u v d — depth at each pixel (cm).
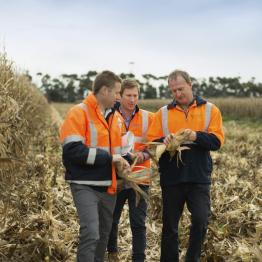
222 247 575
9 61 809
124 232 653
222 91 8425
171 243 529
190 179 509
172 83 524
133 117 564
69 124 454
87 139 461
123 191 543
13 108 678
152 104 4572
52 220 594
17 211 641
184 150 511
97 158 450
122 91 556
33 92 1498
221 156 1204
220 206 721
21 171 816
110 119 478
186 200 526
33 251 528
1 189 671
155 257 581
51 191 764
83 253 448
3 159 543
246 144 1476
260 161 1216
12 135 690
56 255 546
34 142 1305
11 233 575
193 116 523
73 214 709
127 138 518
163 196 529
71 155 448
